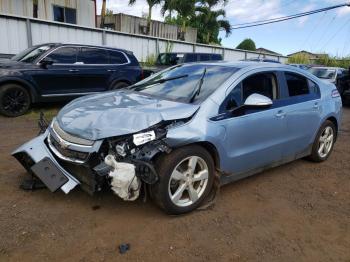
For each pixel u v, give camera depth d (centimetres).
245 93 407
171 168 333
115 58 999
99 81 959
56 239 304
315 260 298
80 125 339
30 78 827
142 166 311
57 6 1633
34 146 381
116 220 340
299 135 483
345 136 783
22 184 398
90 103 390
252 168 427
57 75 871
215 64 454
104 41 1563
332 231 347
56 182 342
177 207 347
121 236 314
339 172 520
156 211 361
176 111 346
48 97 869
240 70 417
